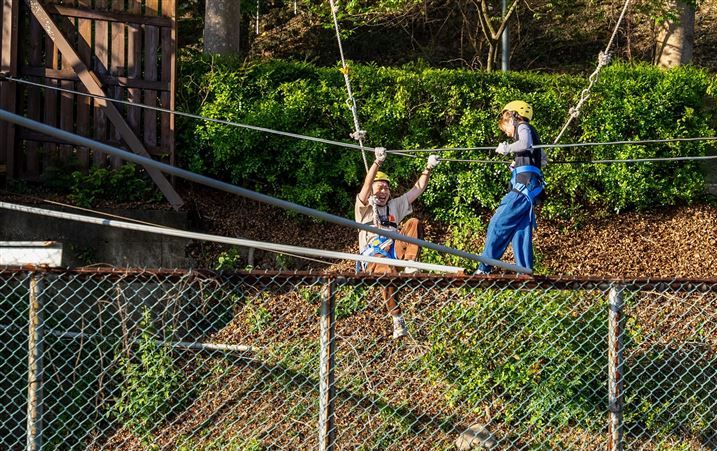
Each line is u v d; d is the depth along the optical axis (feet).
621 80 38.81
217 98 37.55
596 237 37.22
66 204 34.76
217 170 37.96
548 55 58.59
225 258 35.01
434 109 38.11
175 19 37.29
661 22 47.42
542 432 26.27
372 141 37.76
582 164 37.96
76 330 28.91
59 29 36.63
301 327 29.94
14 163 36.55
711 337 29.01
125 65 37.32
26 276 20.02
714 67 57.57
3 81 36.22
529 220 24.95
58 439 26.18
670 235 37.50
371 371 28.25
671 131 38.37
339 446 26.00
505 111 26.14
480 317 27.61
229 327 30.04
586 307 27.53
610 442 21.06
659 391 27.30
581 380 26.63
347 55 57.21
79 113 36.83
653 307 30.01
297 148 37.19
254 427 26.63
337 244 36.58
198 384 27.89
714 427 26.61
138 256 34.63
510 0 52.21
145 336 27.02
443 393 27.22
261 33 59.62
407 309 30.12
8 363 27.66
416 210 38.17
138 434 26.48
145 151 36.55
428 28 59.52
